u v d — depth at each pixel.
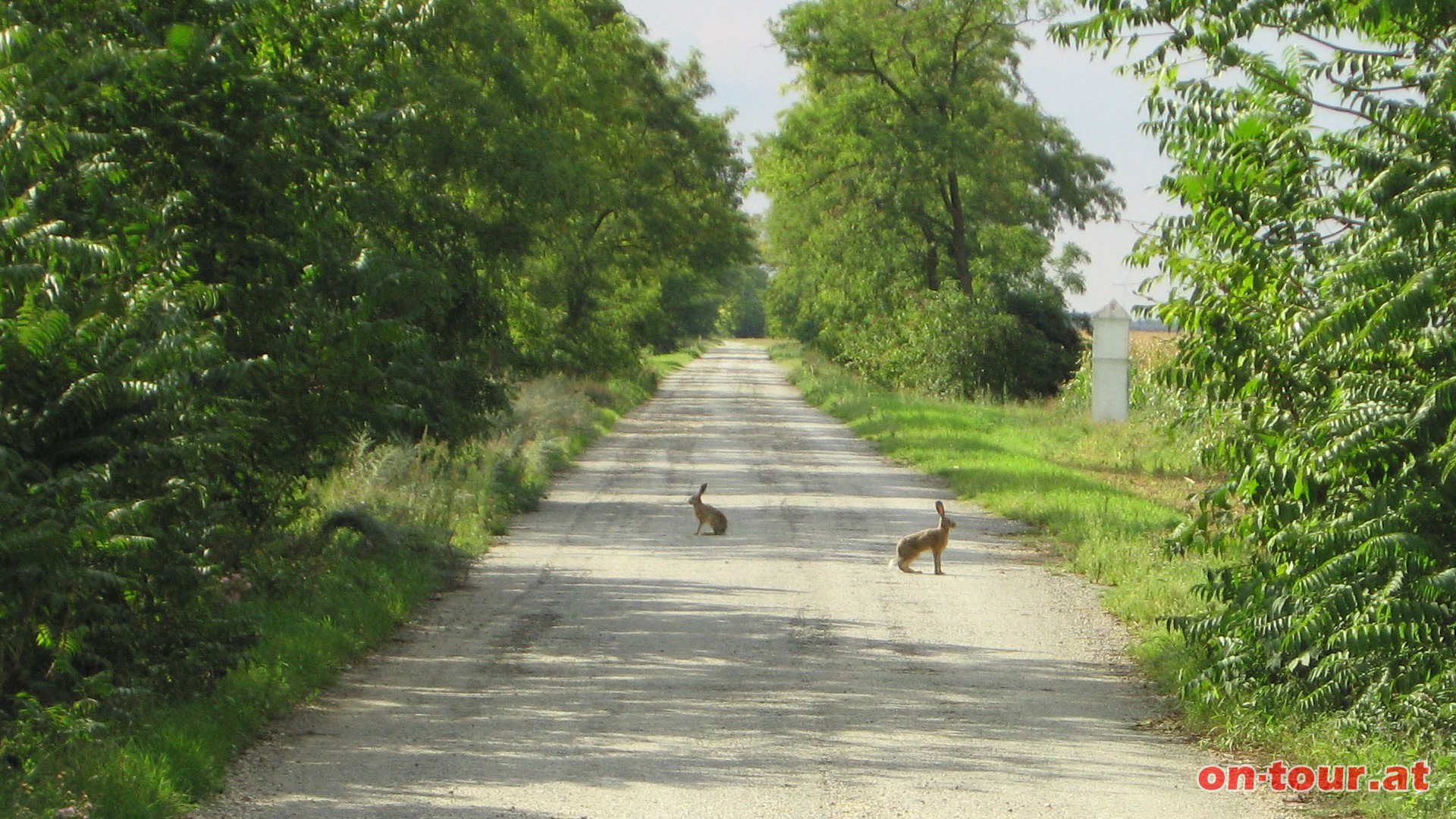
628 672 30.69
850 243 160.88
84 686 21.98
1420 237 20.39
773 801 21.39
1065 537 51.59
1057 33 24.94
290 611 32.53
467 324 59.81
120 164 25.12
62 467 22.41
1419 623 21.67
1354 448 21.78
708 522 55.16
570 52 76.75
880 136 139.62
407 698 28.03
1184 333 26.58
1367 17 20.91
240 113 30.48
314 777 22.39
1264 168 23.94
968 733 25.78
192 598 25.23
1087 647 34.03
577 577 44.22
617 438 107.44
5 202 20.95
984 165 142.50
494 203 61.06
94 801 19.33
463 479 59.91
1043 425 108.56
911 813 20.89
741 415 138.12
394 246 50.69
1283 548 24.61
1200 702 26.52
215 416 25.23
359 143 35.72
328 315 32.03
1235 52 23.89
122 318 22.61
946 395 147.25
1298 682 25.64
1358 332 20.19
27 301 20.31
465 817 20.36
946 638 34.97
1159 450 85.44
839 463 87.56
